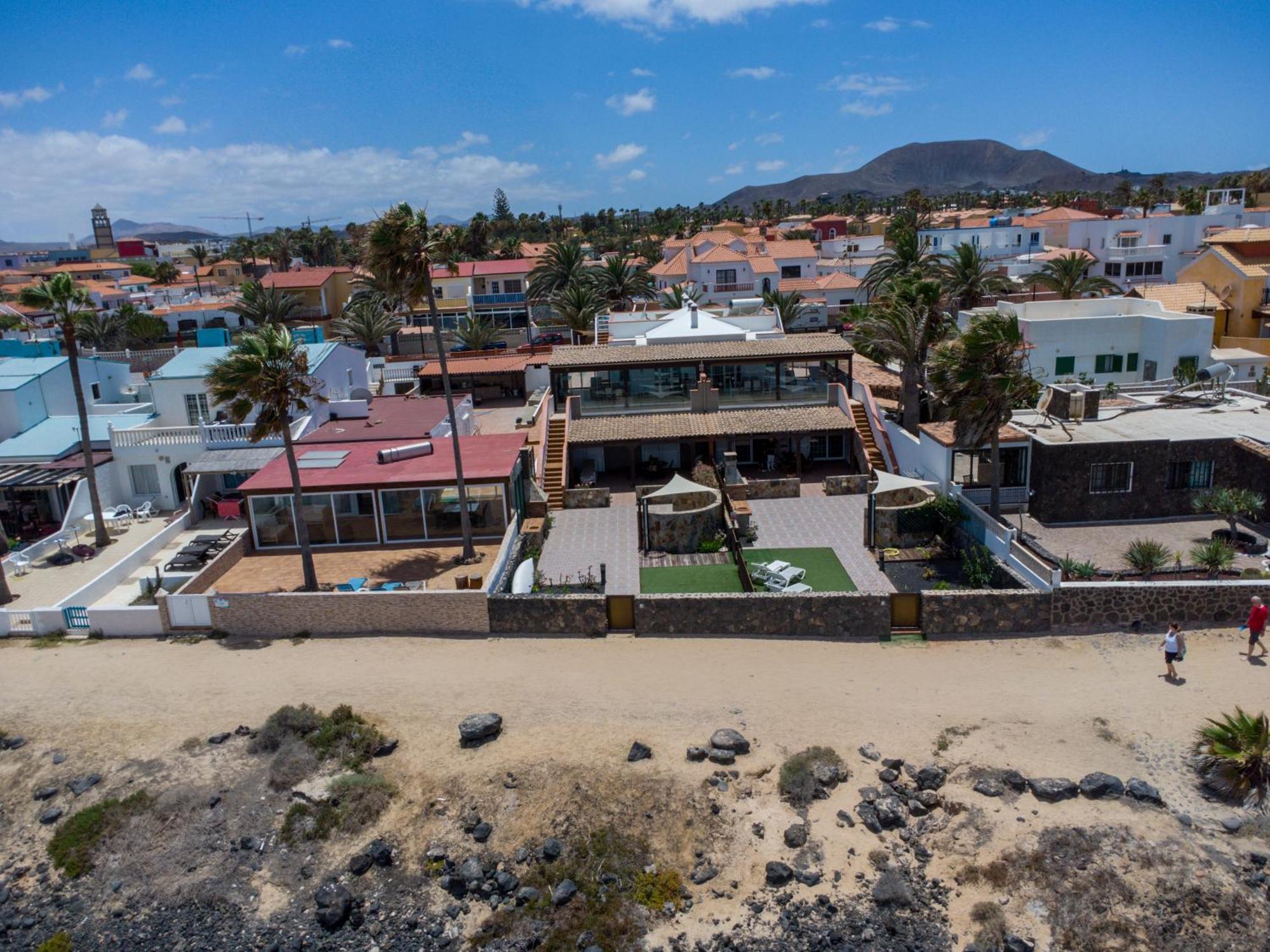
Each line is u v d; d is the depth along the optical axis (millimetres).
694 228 177125
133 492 44500
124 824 22031
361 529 35844
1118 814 20438
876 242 119500
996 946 17984
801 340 49750
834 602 27875
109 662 28594
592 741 23375
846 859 20078
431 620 29359
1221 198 89438
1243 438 34812
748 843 20547
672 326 54312
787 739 23234
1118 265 81625
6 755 24312
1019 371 32406
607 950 18547
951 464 36156
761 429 44312
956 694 24688
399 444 41594
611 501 43000
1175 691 24094
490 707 25031
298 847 21328
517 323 91500
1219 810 20391
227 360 30141
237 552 34906
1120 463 34844
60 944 19438
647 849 20578
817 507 40406
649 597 28422
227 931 19578
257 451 42406
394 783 22625
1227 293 62312
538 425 46625
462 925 19344
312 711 24922
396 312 88188
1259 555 30781
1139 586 27219
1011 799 21031
